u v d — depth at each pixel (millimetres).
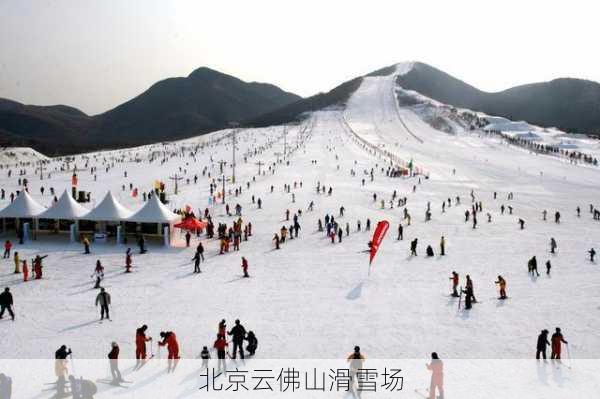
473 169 100938
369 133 175250
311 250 37156
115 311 22797
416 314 23047
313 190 70812
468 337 20297
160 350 18547
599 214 54719
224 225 41906
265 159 113750
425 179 85875
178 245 38031
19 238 38125
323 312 23188
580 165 109438
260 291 26438
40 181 80625
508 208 60188
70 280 27844
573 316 22906
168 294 25609
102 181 80625
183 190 70312
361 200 63156
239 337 17828
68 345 18859
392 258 34875
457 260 34562
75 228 38375
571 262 34406
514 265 33375
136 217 38062
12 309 22844
